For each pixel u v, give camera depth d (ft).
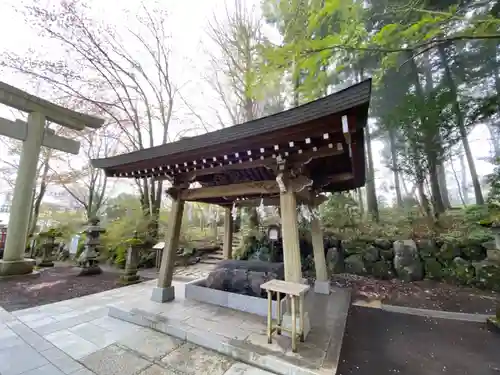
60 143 23.72
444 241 20.35
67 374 7.14
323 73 12.90
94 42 29.25
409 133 25.55
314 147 9.35
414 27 11.09
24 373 7.15
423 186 27.48
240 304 12.01
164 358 8.13
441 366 8.11
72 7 26.96
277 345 8.44
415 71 28.17
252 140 9.39
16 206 20.36
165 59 35.37
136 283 18.90
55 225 39.58
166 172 13.55
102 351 8.51
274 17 21.31
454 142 24.66
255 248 26.73
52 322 11.05
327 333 9.50
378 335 10.60
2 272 19.06
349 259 22.76
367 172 33.53
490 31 11.45
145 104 35.09
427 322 11.96
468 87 25.35
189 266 26.68
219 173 14.55
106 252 28.76
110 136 38.96
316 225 16.29
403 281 19.51
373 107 31.78
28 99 20.90
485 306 13.78
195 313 11.39
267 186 11.33
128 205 36.35
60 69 28.76
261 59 15.87
